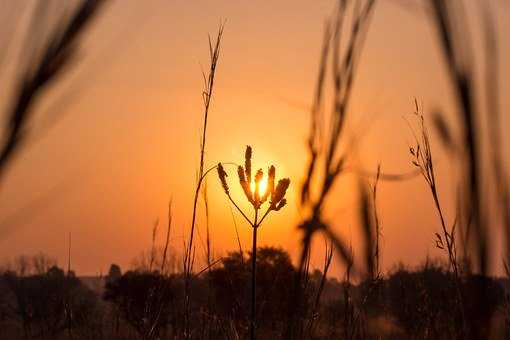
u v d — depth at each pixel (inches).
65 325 203.2
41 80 28.0
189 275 135.4
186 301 136.0
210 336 123.0
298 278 59.7
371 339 103.3
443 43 31.3
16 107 27.7
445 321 85.2
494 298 33.0
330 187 51.0
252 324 95.2
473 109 31.4
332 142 51.9
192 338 130.6
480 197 32.1
